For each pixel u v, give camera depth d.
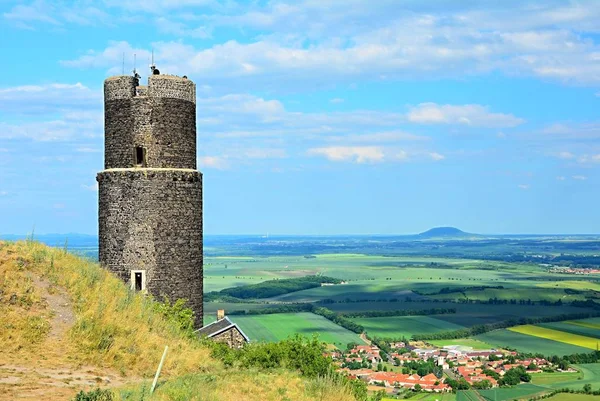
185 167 46.22
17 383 25.16
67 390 24.97
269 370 36.25
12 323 30.81
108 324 33.22
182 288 45.28
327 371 40.50
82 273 38.03
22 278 34.53
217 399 26.47
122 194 44.66
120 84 45.28
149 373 30.80
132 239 44.44
